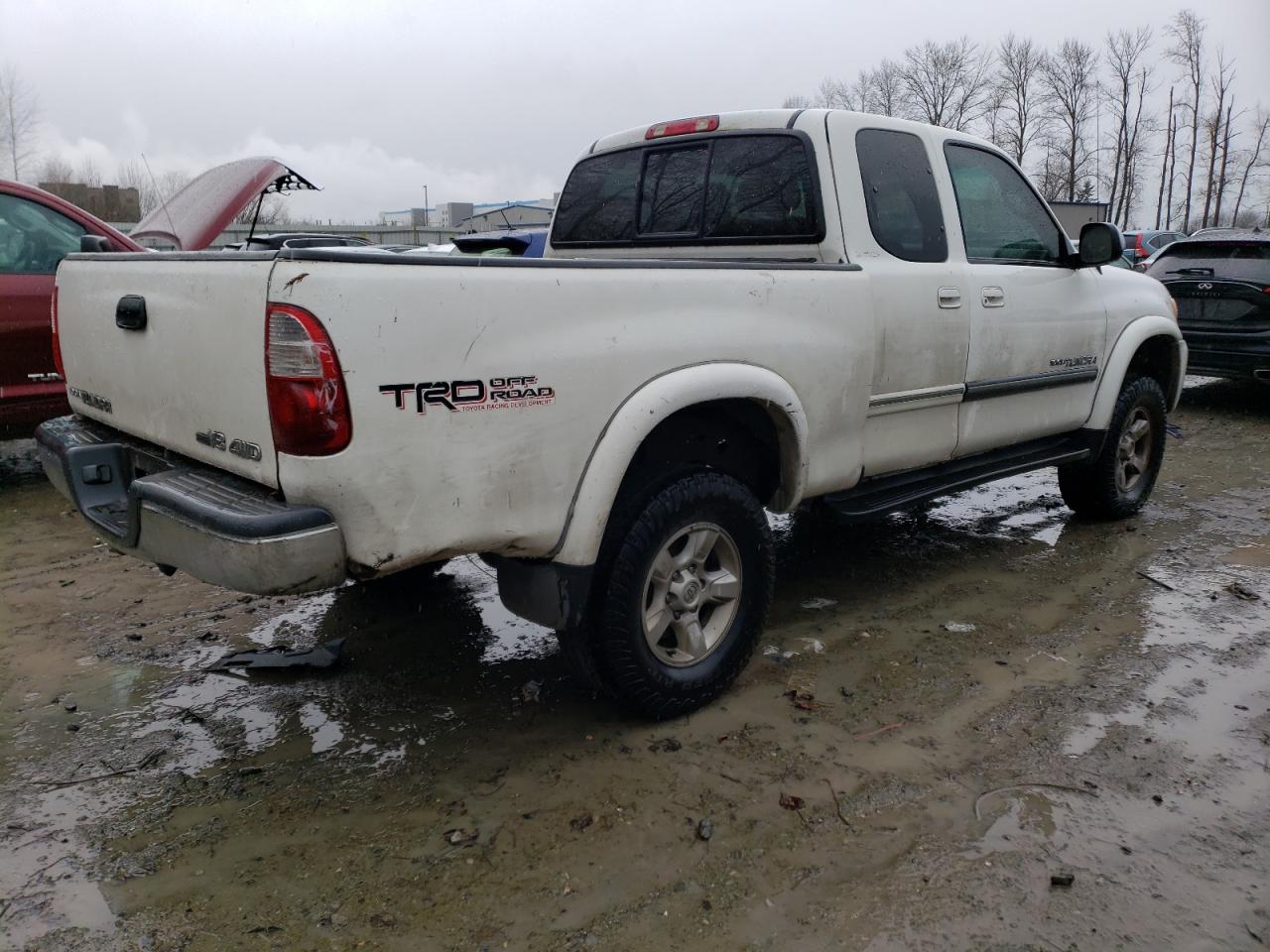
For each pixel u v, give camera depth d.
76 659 3.51
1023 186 4.40
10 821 2.54
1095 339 4.64
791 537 5.02
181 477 2.52
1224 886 2.27
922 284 3.64
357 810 2.59
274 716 3.11
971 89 48.44
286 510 2.19
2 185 5.57
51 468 3.13
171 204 7.27
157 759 2.85
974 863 2.35
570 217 4.48
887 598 4.12
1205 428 7.91
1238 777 2.71
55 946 2.09
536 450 2.51
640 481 2.85
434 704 3.19
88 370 3.14
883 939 2.10
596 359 2.60
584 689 3.28
